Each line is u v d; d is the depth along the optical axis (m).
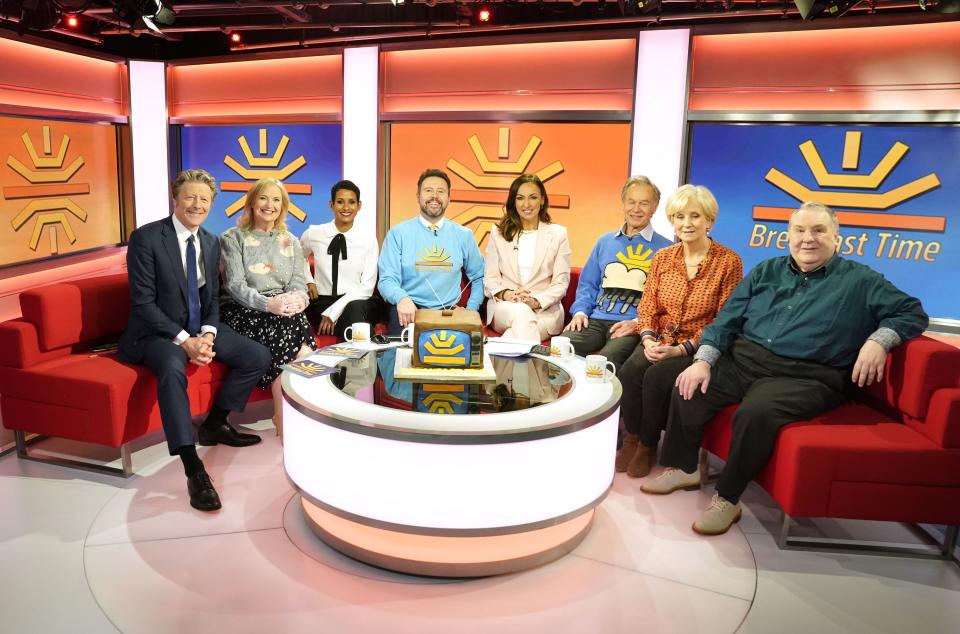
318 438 2.34
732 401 3.03
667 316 3.46
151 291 3.20
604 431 2.45
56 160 6.02
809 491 2.57
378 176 6.16
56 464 3.26
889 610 2.33
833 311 2.88
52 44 5.87
